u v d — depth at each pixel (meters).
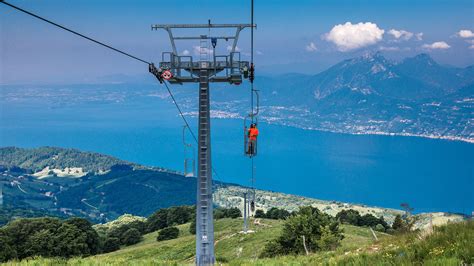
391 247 17.31
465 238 13.88
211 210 21.70
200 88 23.00
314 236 47.88
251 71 22.91
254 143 26.95
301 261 19.55
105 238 123.31
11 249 83.25
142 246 115.50
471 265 11.41
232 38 23.02
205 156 22.00
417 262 12.41
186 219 151.75
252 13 22.89
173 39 22.89
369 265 13.14
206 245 21.34
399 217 60.84
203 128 22.16
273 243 51.09
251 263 19.23
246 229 86.06
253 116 26.97
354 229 88.38
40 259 20.72
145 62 21.84
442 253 12.84
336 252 20.98
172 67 22.88
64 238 91.88
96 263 18.95
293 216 50.06
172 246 97.62
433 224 18.44
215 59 23.05
